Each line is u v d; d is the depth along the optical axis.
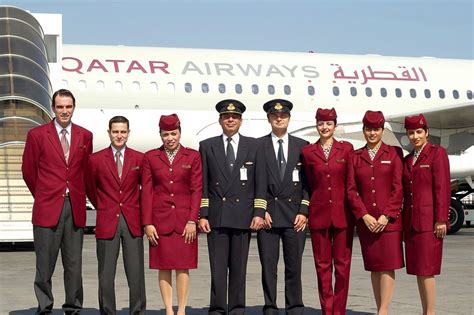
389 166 9.21
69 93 9.29
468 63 28.92
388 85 26.95
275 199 9.59
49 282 9.29
